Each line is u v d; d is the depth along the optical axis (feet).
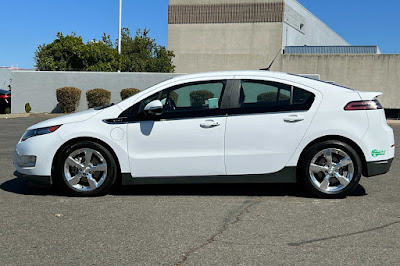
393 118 88.12
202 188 20.83
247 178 18.76
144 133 18.72
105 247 13.17
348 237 13.92
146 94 19.17
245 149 18.60
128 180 18.93
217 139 18.60
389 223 15.33
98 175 19.19
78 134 18.65
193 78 19.30
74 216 16.30
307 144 18.49
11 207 17.48
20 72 77.25
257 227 14.96
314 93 18.74
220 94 18.99
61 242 13.61
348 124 18.38
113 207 17.49
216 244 13.35
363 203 17.98
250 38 141.08
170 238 13.92
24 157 18.99
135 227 15.02
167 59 119.34
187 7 146.20
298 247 13.07
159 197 19.12
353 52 133.39
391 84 113.60
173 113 18.90
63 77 76.43
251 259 12.18
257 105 18.83
